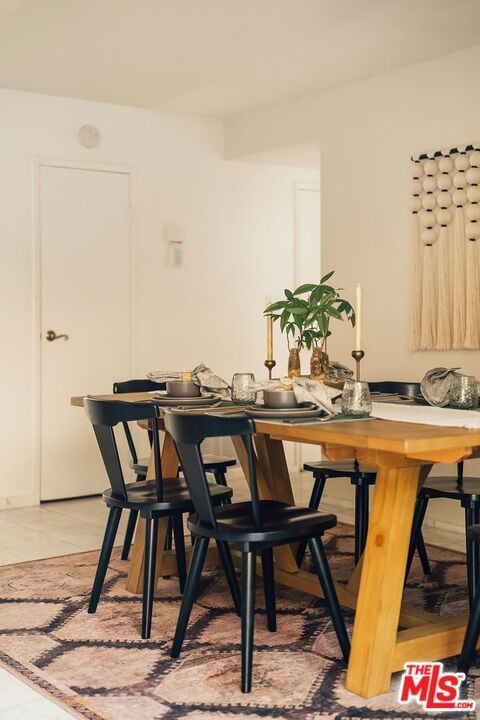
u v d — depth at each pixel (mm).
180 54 4766
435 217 4820
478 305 4598
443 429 2475
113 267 5867
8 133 5430
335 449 2621
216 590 3578
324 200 5527
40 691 2574
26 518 5137
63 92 5523
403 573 2582
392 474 2549
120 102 5781
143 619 3020
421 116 4902
